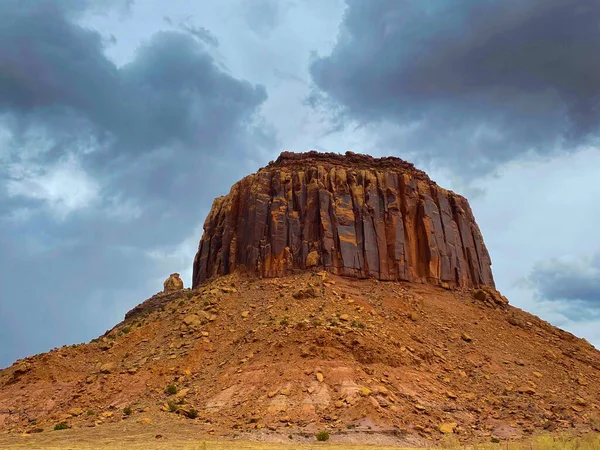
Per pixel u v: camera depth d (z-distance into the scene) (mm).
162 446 40875
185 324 71625
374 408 49281
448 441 44875
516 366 66812
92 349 71750
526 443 45219
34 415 58031
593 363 73125
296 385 53344
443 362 63250
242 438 45500
